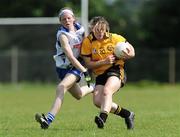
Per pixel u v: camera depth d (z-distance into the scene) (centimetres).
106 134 2841
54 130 3039
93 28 2969
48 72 9138
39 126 3303
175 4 10400
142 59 9556
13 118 3850
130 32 10800
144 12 10762
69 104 5334
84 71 2961
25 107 5031
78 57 3073
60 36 3016
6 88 8544
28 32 9444
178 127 3200
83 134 2844
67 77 3023
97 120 2853
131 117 3055
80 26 3070
